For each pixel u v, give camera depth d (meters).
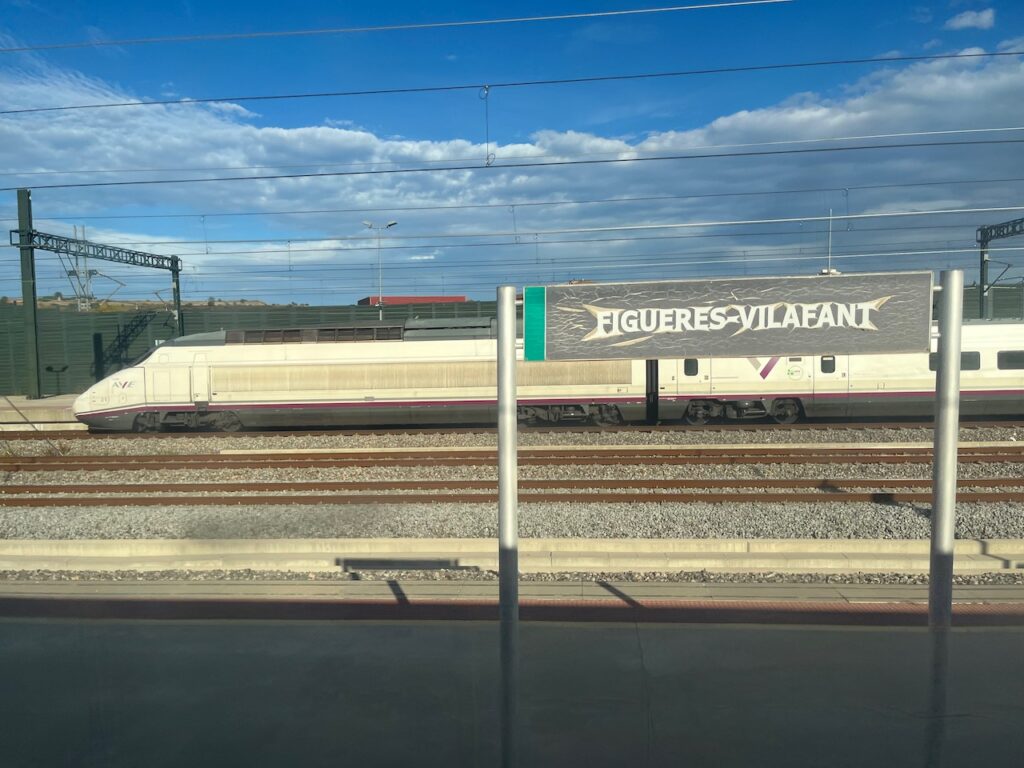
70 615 6.31
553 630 5.76
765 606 6.45
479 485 12.61
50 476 14.40
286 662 5.11
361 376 20.78
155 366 21.03
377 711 4.34
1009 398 19.56
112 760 3.86
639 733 4.03
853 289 4.26
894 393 19.59
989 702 4.34
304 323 43.41
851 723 4.11
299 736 4.07
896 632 5.63
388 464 14.80
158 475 14.33
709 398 20.05
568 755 3.82
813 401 19.81
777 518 9.96
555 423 21.12
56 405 31.05
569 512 10.51
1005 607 6.38
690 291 4.34
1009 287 40.16
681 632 5.68
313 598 6.91
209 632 5.77
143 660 5.18
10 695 4.61
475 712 4.32
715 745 3.90
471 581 7.55
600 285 4.38
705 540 8.52
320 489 12.67
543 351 4.41
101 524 10.24
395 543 8.75
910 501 11.11
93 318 40.62
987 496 10.96
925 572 7.68
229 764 3.80
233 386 20.92
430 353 20.70
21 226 32.75
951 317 4.21
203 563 8.20
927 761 3.72
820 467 13.92
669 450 15.41
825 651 5.21
